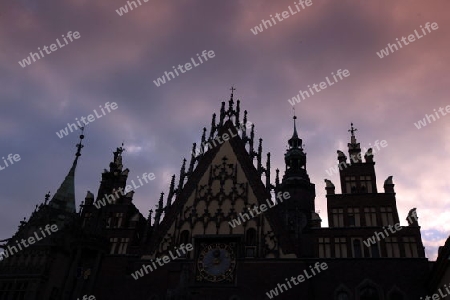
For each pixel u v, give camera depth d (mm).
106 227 40906
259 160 45312
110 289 37062
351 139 42531
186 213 40875
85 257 38906
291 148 62688
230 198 40906
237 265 36406
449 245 26203
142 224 44906
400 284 32906
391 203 37250
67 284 35219
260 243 37531
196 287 35812
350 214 37344
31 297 36062
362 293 33125
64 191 45375
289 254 36438
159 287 36719
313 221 37344
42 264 37969
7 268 38250
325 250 35719
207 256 37469
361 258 34562
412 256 34000
